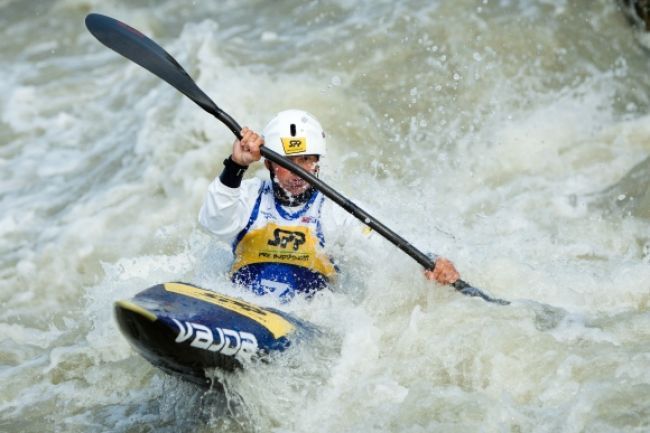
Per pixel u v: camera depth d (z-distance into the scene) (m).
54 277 27.28
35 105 36.03
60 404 19.72
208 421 18.03
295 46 35.88
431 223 26.70
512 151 31.27
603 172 29.62
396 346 18.69
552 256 24.34
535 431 16.00
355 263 20.11
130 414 19.03
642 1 35.59
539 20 35.66
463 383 17.73
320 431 16.94
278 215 19.61
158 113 33.44
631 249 24.69
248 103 33.06
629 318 19.62
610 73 34.41
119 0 41.28
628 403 16.17
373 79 34.22
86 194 30.89
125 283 25.34
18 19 41.22
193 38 37.34
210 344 16.30
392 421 16.61
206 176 30.62
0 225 29.73
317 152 19.47
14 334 23.97
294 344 17.75
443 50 34.97
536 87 33.97
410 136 32.31
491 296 20.09
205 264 21.66
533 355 17.92
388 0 37.50
